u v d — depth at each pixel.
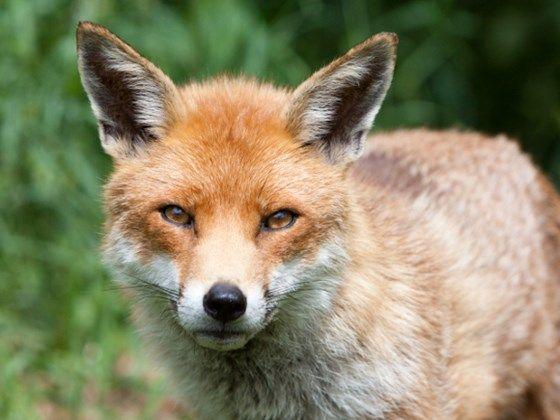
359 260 8.88
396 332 9.04
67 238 13.41
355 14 16.36
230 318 7.93
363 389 8.94
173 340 9.16
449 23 16.48
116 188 8.79
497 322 10.30
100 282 12.91
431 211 10.41
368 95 8.98
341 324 8.79
